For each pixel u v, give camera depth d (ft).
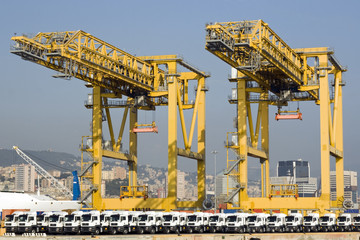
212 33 301.63
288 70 351.25
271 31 335.47
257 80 370.73
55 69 327.47
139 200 388.57
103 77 374.63
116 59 357.41
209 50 309.83
